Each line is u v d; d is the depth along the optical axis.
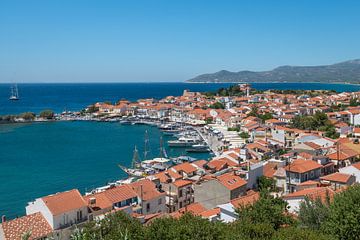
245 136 194.00
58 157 160.25
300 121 199.88
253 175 94.88
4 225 60.09
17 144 190.38
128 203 78.38
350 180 84.81
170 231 40.75
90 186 117.44
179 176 102.75
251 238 41.19
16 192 111.19
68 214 65.75
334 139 144.25
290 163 99.12
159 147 185.38
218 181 84.62
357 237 40.53
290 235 39.41
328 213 45.78
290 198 66.94
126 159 157.12
